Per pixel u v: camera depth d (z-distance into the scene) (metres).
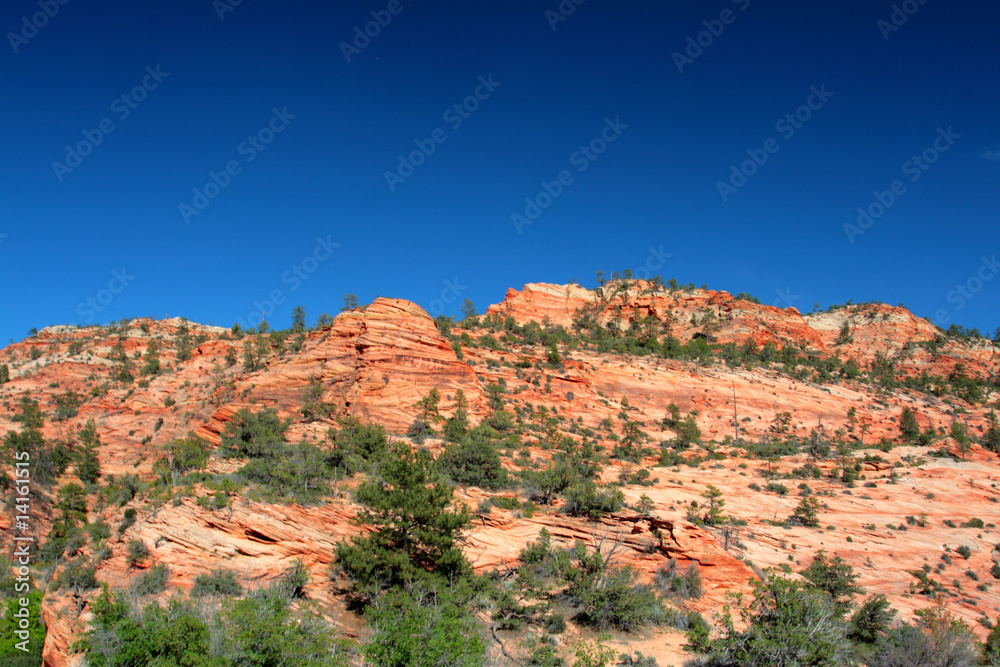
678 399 113.75
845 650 31.34
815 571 45.84
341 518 40.12
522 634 33.38
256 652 24.84
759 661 28.52
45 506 63.22
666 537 43.88
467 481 54.03
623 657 31.36
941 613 42.62
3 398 131.00
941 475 81.31
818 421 114.12
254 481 45.12
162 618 25.55
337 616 32.94
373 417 78.69
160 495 42.12
